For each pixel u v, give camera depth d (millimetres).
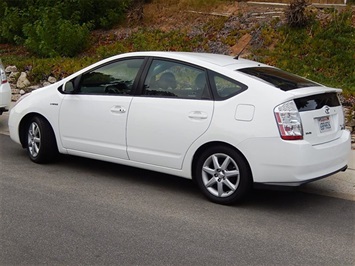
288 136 4770
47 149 6477
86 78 6227
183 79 5496
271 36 11570
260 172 4902
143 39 13047
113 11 14422
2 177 5945
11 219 4613
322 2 12930
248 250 4105
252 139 4879
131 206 5098
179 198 5414
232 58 5996
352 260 3984
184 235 4371
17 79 12055
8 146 7555
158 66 5703
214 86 5266
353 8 12086
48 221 4590
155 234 4367
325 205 5371
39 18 14477
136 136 5641
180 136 5316
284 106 4820
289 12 11594
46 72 11781
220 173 5176
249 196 5594
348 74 9805
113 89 5965
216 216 4887
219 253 4023
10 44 15562
